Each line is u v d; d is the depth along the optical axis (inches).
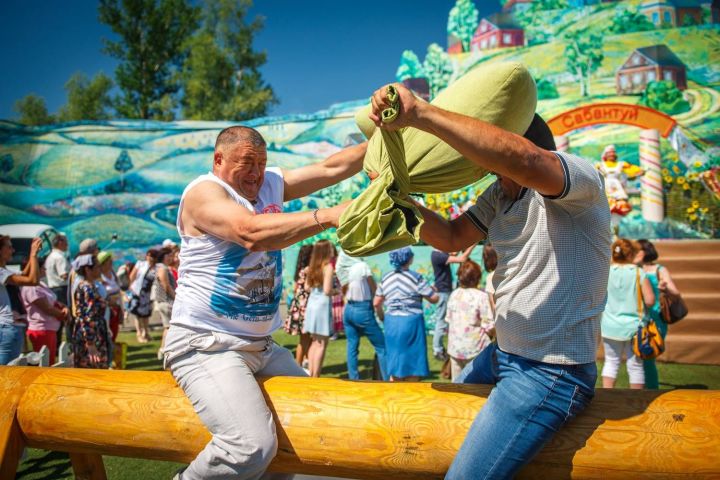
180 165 527.5
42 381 93.7
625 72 414.9
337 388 83.1
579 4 422.6
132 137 530.3
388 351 219.8
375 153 77.2
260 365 88.2
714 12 404.5
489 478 69.2
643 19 411.2
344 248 67.9
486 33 438.6
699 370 284.7
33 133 534.3
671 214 396.8
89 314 211.6
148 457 89.5
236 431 76.8
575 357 67.8
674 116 406.0
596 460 70.7
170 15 1205.7
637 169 398.9
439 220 84.7
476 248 398.9
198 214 79.3
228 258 81.3
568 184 63.1
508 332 71.7
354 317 243.4
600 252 69.1
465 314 203.5
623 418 72.4
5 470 89.0
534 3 431.2
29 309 228.2
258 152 84.3
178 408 84.4
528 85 71.2
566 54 424.2
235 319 81.9
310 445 79.8
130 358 337.1
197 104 1228.5
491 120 70.2
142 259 525.7
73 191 530.0
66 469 171.2
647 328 205.3
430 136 72.6
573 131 421.4
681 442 69.6
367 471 79.4
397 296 217.6
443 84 448.1
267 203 91.3
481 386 79.7
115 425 86.8
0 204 530.0
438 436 75.7
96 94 1302.9
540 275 69.0
